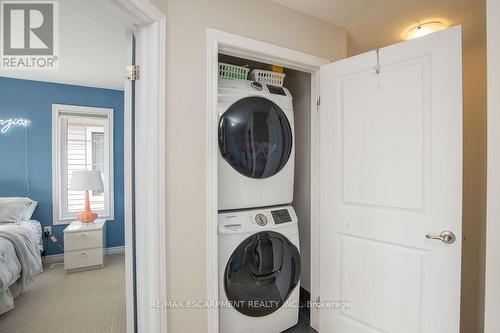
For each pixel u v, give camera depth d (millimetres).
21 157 3131
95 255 3035
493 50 931
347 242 1593
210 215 1335
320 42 1723
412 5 1497
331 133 1647
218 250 1452
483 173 1477
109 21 1910
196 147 1295
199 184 1308
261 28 1491
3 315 2084
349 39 1908
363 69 1499
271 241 1646
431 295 1281
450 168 1221
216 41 1344
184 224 1269
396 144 1383
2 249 2016
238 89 1572
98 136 3602
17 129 3111
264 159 1657
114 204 3607
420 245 1310
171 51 1227
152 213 1168
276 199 1723
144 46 1170
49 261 3229
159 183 1177
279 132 1729
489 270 945
